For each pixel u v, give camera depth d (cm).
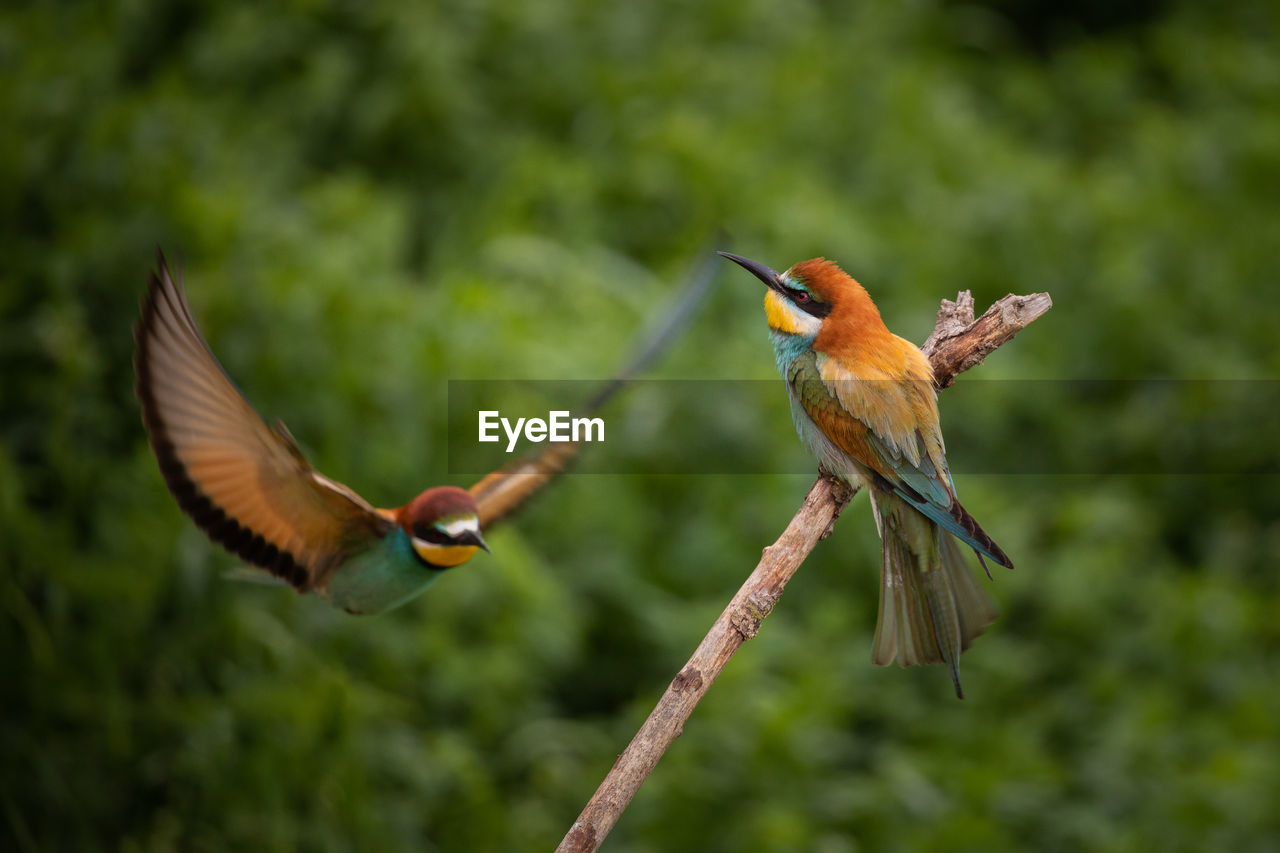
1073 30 1928
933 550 621
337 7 1346
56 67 1171
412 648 942
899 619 620
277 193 1214
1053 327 1388
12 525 856
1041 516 1211
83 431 955
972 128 1543
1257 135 1655
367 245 1148
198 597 889
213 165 1162
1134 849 916
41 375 962
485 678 944
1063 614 1127
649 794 916
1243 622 1116
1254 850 912
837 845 874
